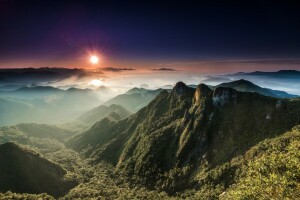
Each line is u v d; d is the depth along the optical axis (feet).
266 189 211.20
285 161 265.95
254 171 284.61
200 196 638.94
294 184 207.41
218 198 597.52
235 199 241.55
